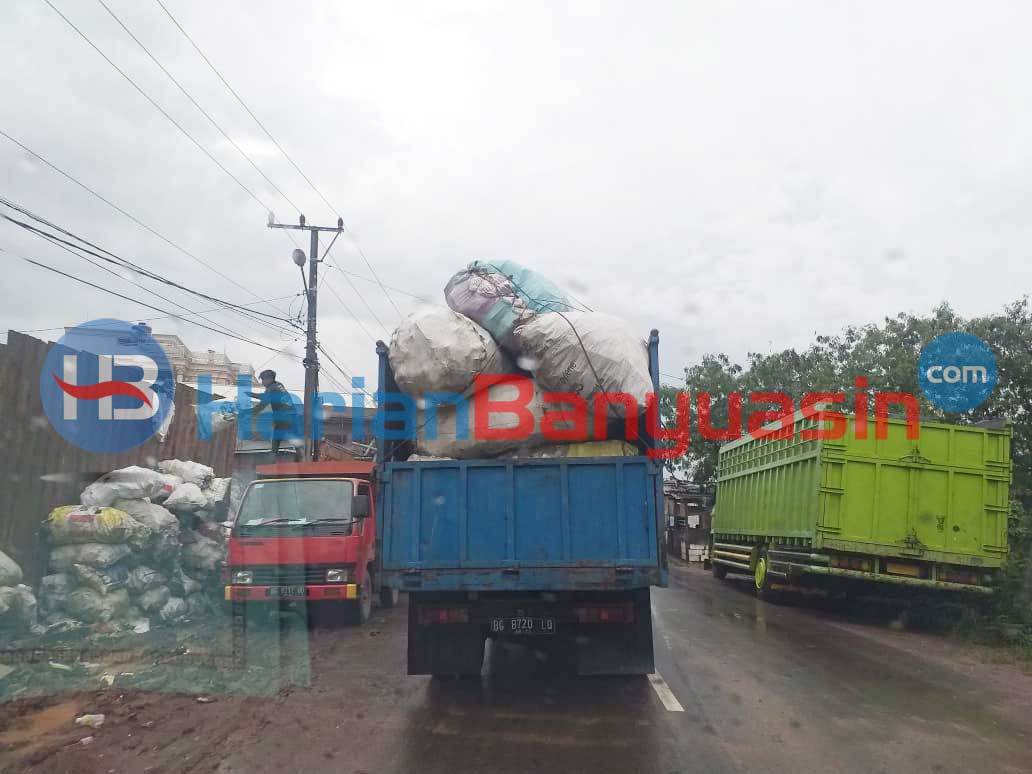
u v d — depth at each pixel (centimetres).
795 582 1266
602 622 655
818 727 575
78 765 473
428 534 646
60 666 688
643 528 638
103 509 857
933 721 599
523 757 503
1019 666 837
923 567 1118
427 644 673
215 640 857
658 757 504
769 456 1427
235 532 990
